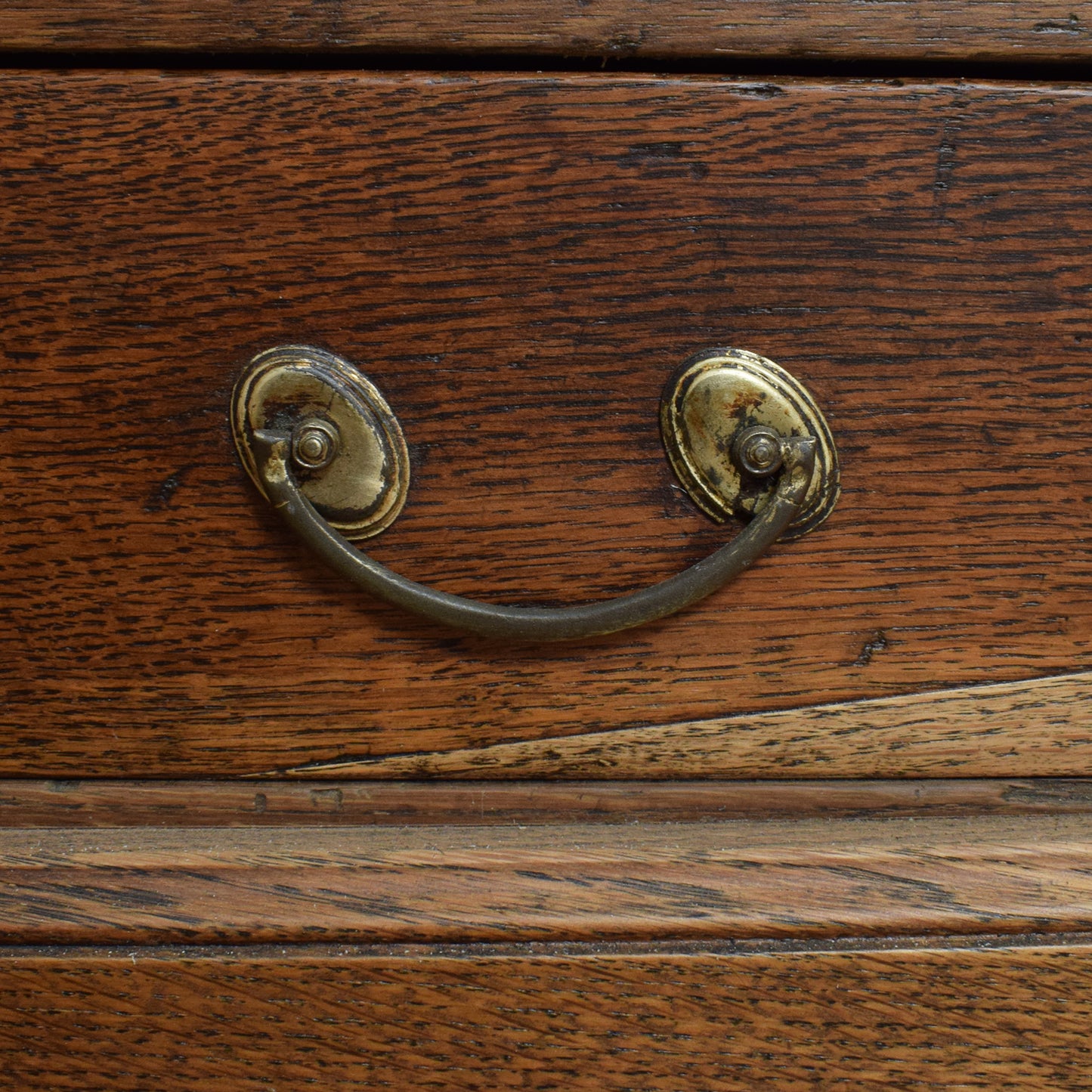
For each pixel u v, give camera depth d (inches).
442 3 18.0
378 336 18.5
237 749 19.2
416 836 19.2
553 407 18.6
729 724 19.2
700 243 18.3
